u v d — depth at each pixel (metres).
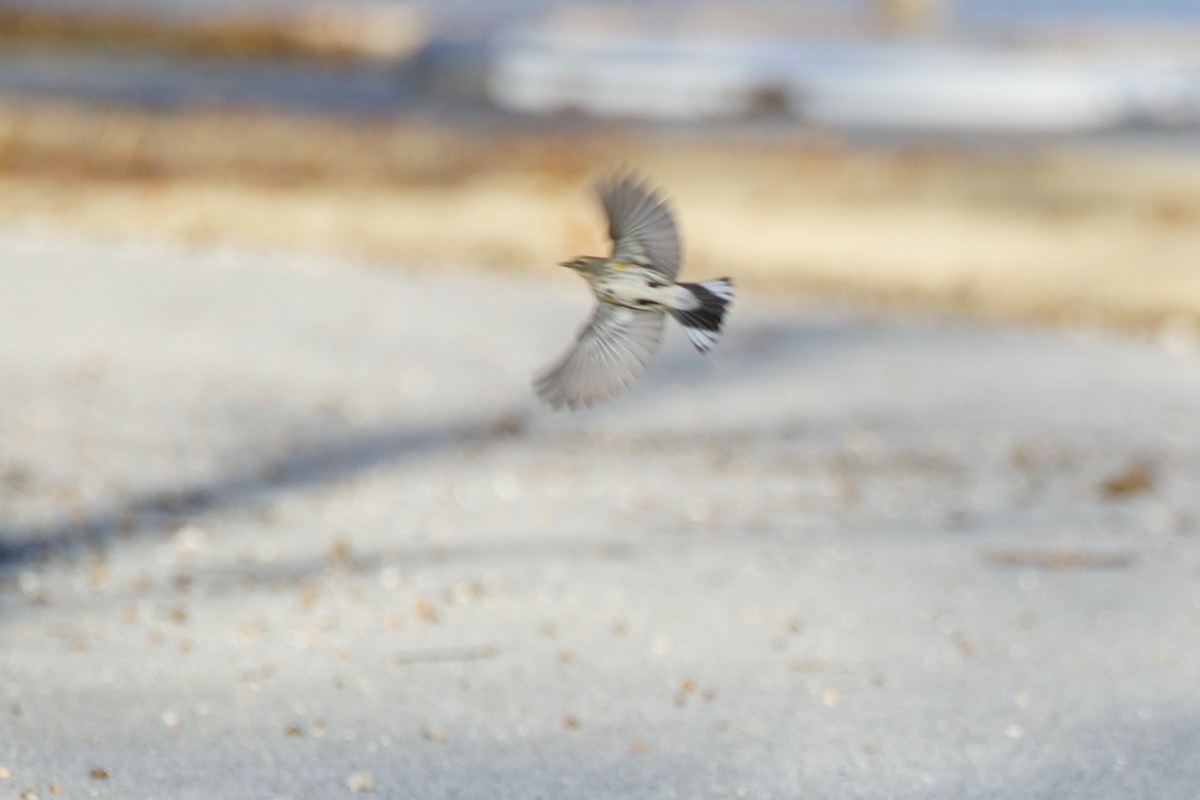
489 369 16.48
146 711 8.68
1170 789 7.98
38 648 9.52
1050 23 60.78
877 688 9.25
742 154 30.73
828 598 10.67
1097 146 33.16
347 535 11.88
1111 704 9.04
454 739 8.45
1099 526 12.46
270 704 8.84
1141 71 39.53
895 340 18.55
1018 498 13.21
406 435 14.48
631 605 10.49
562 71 38.00
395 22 57.62
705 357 17.39
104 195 24.34
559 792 7.86
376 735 8.48
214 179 26.20
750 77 37.91
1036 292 21.95
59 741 8.24
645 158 29.83
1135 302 21.58
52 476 12.88
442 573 11.06
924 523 12.44
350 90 40.84
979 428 15.33
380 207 25.03
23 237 20.56
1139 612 10.52
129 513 12.18
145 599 10.44
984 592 10.85
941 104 38.00
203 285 18.58
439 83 39.44
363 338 17.14
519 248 23.02
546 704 8.94
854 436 14.95
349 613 10.27
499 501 12.77
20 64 44.06
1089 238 24.86
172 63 46.94
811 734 8.61
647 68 37.84
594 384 5.55
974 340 18.81
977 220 25.81
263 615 10.20
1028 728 8.71
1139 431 15.41
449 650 9.69
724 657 9.67
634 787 7.95
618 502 12.81
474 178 27.58
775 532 12.11
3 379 15.08
